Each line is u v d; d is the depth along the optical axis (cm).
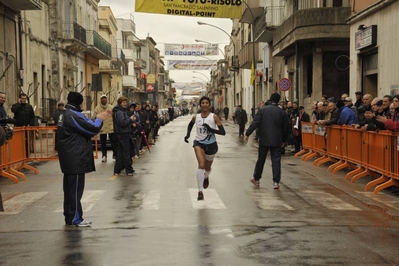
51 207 913
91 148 775
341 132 1382
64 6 3409
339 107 1484
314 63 2625
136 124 1742
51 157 1473
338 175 1320
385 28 1728
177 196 1005
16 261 577
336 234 695
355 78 2023
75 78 3822
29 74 2745
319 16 2458
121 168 1341
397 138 1001
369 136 1164
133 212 852
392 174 1027
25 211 879
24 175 1301
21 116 1591
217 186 1131
